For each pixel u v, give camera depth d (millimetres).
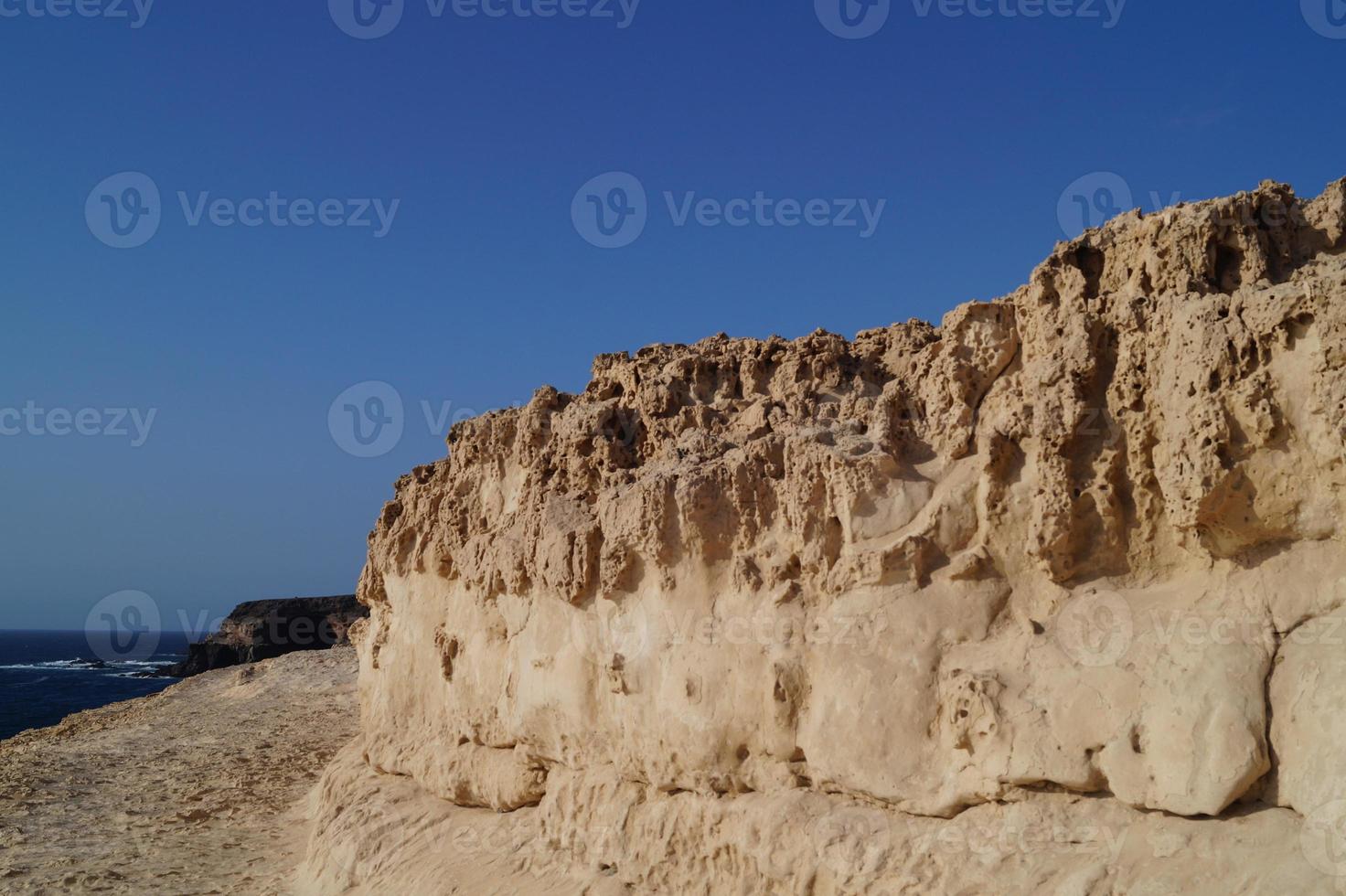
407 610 13969
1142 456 7102
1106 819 6453
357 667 32375
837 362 10133
